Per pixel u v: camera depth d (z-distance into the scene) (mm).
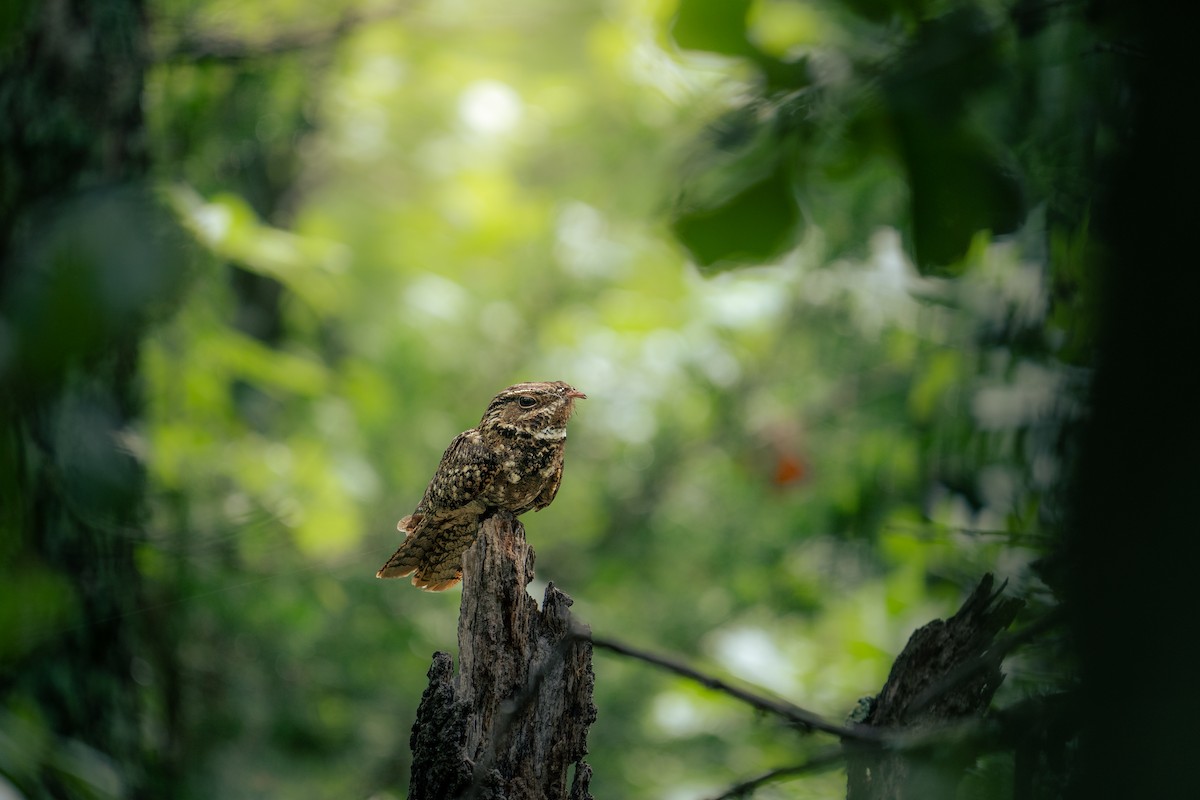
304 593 11883
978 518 6809
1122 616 2531
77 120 8828
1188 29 2686
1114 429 2627
